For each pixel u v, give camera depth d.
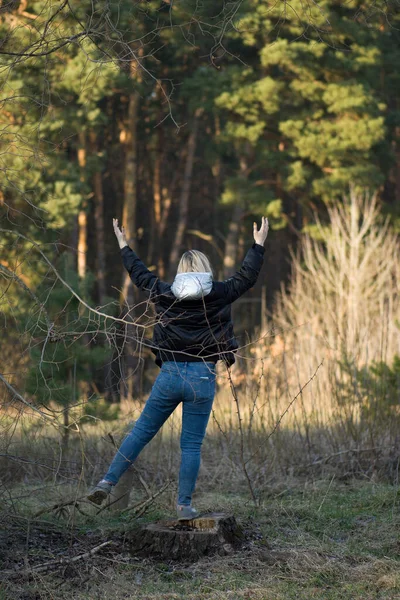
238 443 15.15
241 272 9.52
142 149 61.66
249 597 7.89
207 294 9.19
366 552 9.51
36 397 11.16
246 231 54.41
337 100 42.34
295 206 59.78
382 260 24.94
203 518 9.52
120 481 11.05
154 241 66.00
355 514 11.28
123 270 50.50
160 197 62.31
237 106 42.91
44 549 9.38
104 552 9.30
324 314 23.19
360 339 19.88
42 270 15.47
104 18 9.02
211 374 9.41
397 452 14.29
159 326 9.42
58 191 32.03
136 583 8.38
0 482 10.22
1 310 10.37
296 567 8.77
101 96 32.03
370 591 8.12
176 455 14.63
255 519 10.95
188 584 8.29
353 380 16.72
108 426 15.26
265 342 25.78
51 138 26.84
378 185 43.59
